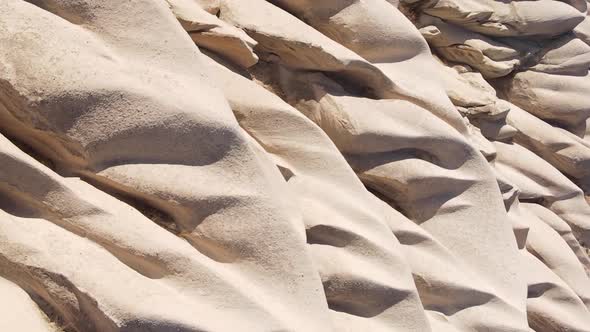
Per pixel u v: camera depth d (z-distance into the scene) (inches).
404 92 139.8
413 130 135.9
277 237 96.3
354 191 121.5
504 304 136.8
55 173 86.7
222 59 121.0
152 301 83.7
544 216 188.7
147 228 88.2
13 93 85.0
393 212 135.0
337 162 121.3
